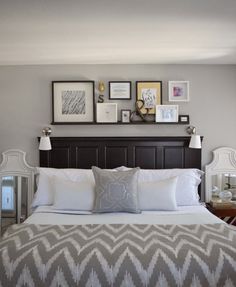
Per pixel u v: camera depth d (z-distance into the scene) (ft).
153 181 10.57
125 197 9.50
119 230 7.55
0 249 6.44
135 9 6.94
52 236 7.07
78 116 12.73
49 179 10.87
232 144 12.85
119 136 12.75
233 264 6.05
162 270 5.89
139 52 10.85
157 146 12.70
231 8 6.93
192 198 10.53
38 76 12.78
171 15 7.33
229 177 12.64
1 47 10.18
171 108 12.57
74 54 11.15
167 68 12.73
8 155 12.75
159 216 9.19
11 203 12.93
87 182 10.36
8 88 12.82
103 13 7.18
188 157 12.66
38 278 5.93
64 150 12.73
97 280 5.82
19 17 7.42
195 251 6.27
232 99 12.78
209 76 12.76
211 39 9.28
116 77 12.73
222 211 11.05
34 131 12.88
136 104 12.56
